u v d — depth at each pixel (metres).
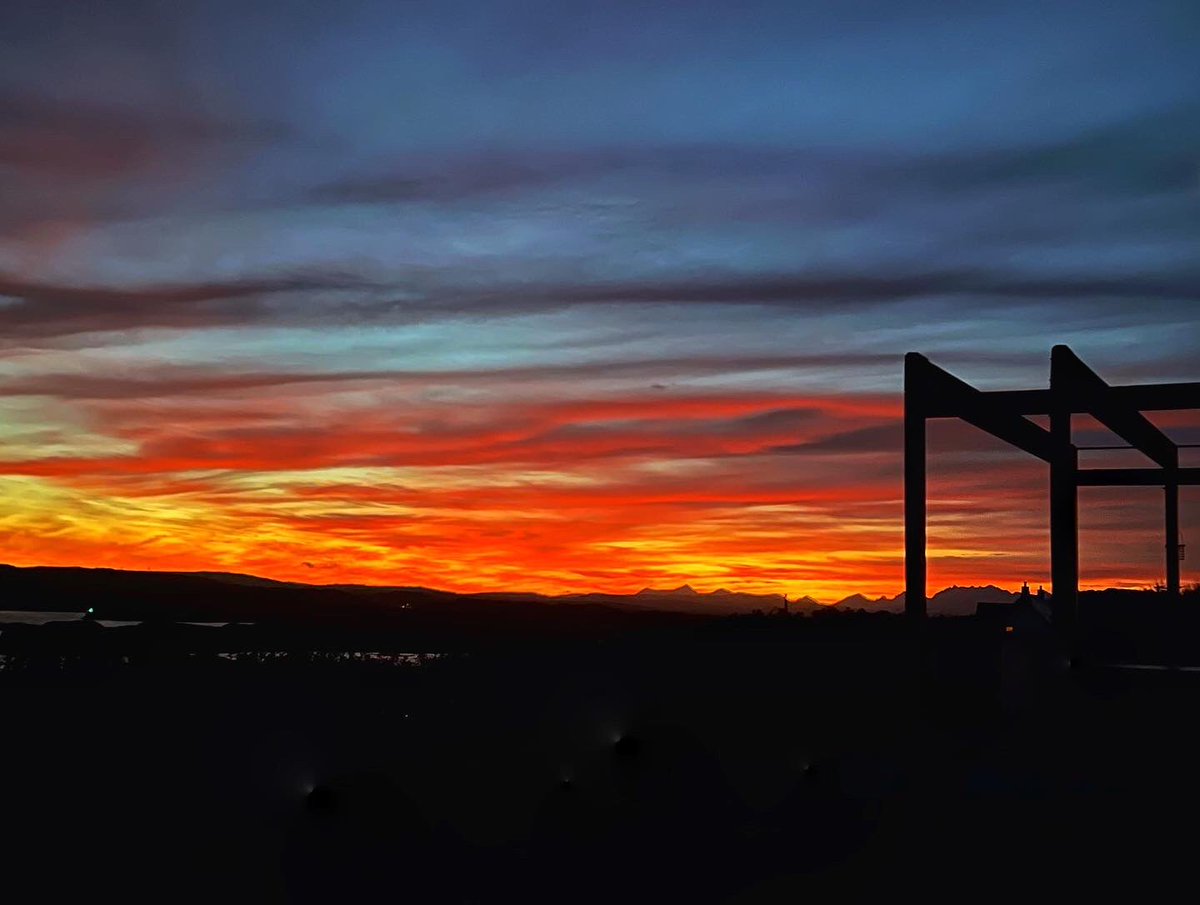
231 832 9.20
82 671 23.08
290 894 8.02
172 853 8.91
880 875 8.31
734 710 13.56
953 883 8.16
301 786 9.31
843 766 11.81
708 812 9.59
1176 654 20.08
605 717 12.59
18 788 11.07
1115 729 13.66
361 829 8.41
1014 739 13.55
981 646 15.59
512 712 14.82
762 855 8.84
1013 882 8.12
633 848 8.95
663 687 15.09
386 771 10.62
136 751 12.81
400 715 15.59
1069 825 9.71
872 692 14.84
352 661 25.61
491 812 9.52
